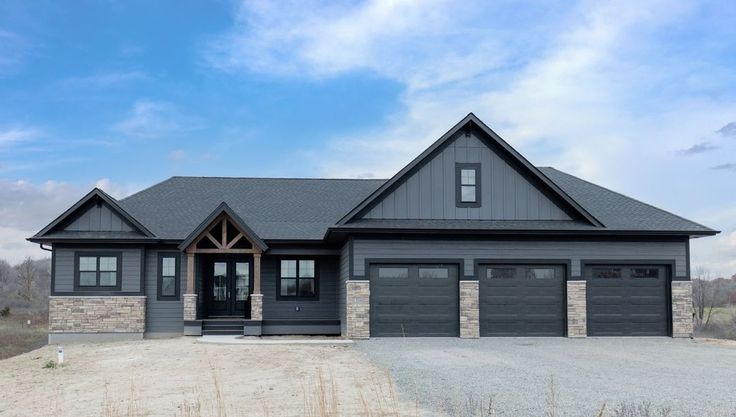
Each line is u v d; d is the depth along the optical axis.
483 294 23.45
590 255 23.72
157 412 11.66
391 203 23.52
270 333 26.45
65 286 25.66
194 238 25.27
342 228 22.69
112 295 25.73
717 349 20.25
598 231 23.25
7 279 82.44
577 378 14.30
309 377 15.02
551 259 23.59
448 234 23.27
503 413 10.81
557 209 23.88
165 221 27.31
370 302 23.08
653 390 12.80
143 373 16.42
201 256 27.25
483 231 22.92
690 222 24.31
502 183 23.84
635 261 23.84
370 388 13.33
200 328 25.52
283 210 28.73
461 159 23.83
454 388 13.09
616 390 12.80
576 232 23.22
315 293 27.36
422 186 23.62
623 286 23.89
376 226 22.83
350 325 22.83
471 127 23.92
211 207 28.84
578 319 23.39
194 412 11.43
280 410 11.51
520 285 23.58
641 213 25.02
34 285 75.06
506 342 21.92
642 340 22.84
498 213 23.72
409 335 23.11
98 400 13.09
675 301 23.73
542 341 22.31
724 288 52.94
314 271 27.47
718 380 14.09
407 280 23.25
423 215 23.53
